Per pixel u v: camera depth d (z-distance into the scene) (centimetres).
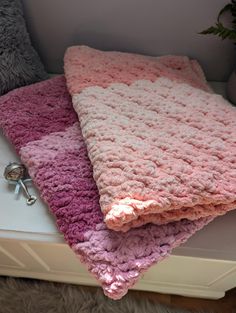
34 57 79
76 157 64
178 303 103
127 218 48
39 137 67
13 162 69
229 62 84
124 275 51
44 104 72
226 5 70
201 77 79
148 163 53
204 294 101
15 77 76
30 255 83
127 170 52
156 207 49
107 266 52
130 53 81
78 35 82
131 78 69
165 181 51
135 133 58
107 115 60
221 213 55
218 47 81
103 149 54
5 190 67
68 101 73
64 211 58
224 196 51
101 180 52
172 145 56
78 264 86
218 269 76
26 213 63
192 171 52
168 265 78
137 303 101
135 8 75
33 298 102
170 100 64
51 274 100
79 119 63
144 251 53
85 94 64
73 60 71
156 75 71
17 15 73
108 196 50
